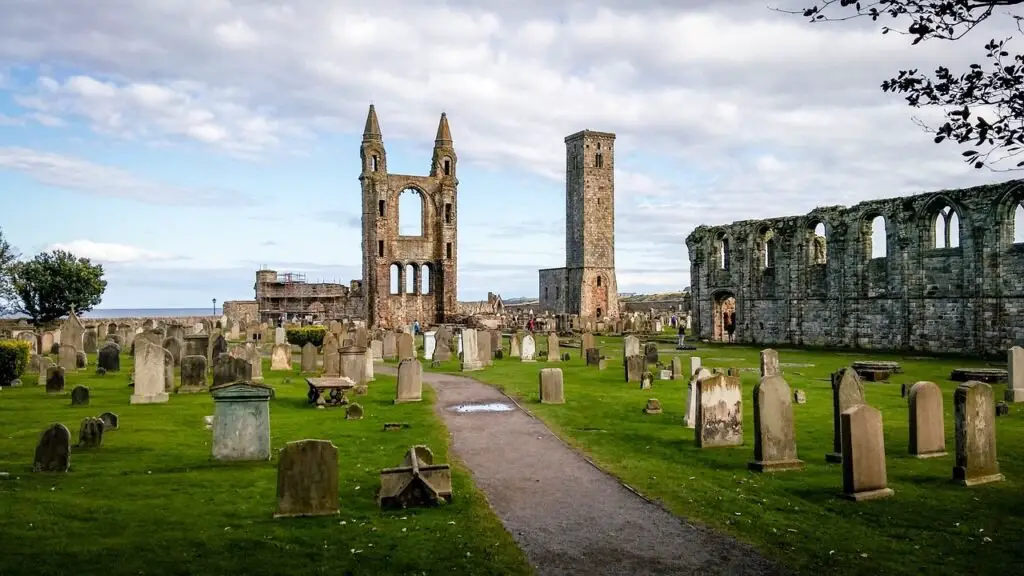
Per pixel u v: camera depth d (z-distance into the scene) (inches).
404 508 502.3
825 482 566.9
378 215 3218.5
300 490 479.8
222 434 627.5
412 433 784.3
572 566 404.8
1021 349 961.5
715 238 2416.3
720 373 727.1
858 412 522.9
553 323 2999.5
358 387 1103.6
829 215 2028.8
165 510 488.1
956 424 566.6
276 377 1355.8
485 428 816.9
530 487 569.0
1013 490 538.3
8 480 557.0
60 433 587.5
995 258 1640.0
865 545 432.8
